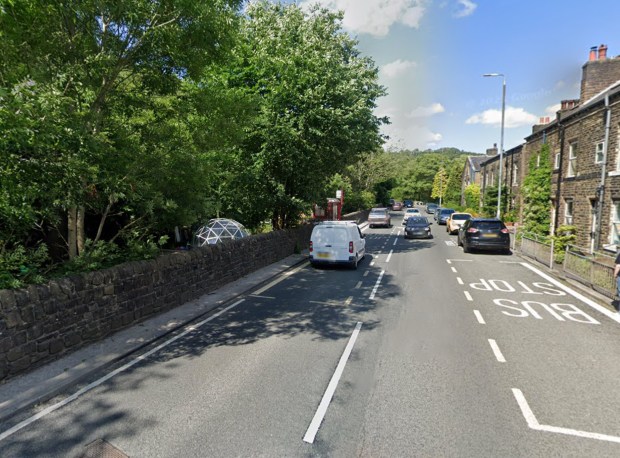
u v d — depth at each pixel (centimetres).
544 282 1103
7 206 521
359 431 383
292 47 1617
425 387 473
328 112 1488
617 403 436
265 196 1591
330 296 948
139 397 454
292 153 1505
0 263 604
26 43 514
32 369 509
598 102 1465
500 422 398
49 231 912
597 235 1456
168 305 802
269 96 1472
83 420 407
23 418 411
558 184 1856
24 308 500
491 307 837
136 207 886
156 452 353
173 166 709
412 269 1332
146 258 802
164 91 696
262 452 352
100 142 544
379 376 505
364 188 5466
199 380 496
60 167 494
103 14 577
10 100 405
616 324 718
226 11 636
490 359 557
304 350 596
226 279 1060
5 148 418
